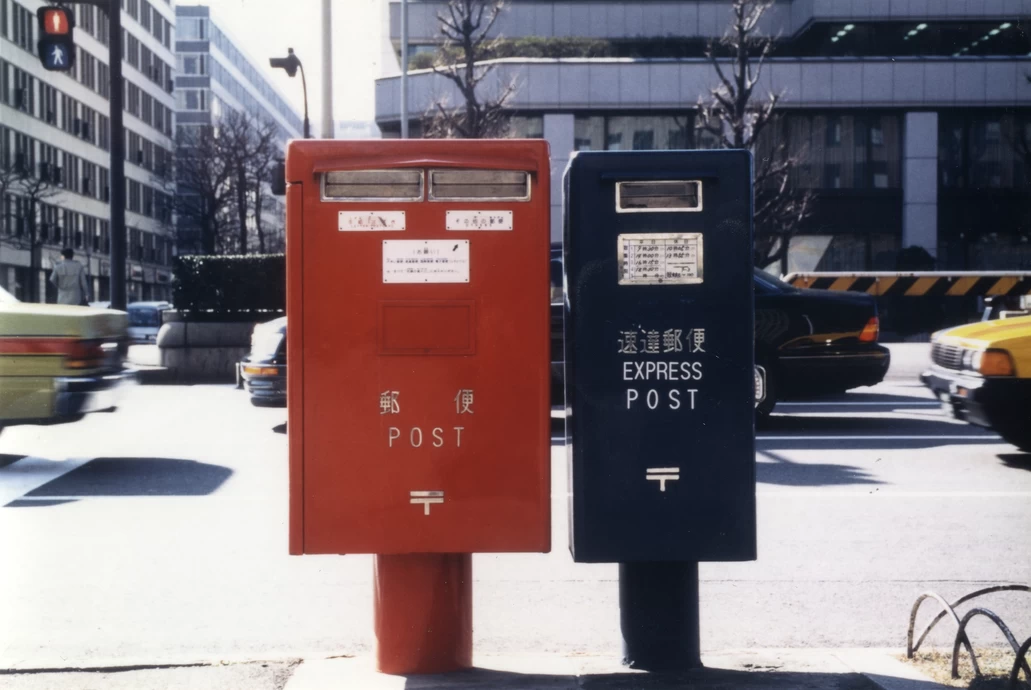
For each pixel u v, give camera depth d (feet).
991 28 128.26
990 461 31.73
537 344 12.44
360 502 12.47
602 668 13.89
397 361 12.42
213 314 61.52
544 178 12.35
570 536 13.37
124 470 30.91
